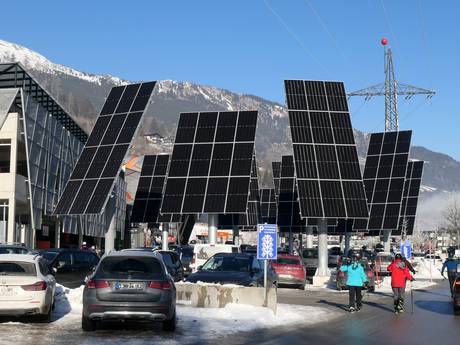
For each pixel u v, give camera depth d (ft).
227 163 123.54
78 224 190.08
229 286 58.95
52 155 160.76
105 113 126.82
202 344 39.58
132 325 46.96
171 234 286.46
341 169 116.88
